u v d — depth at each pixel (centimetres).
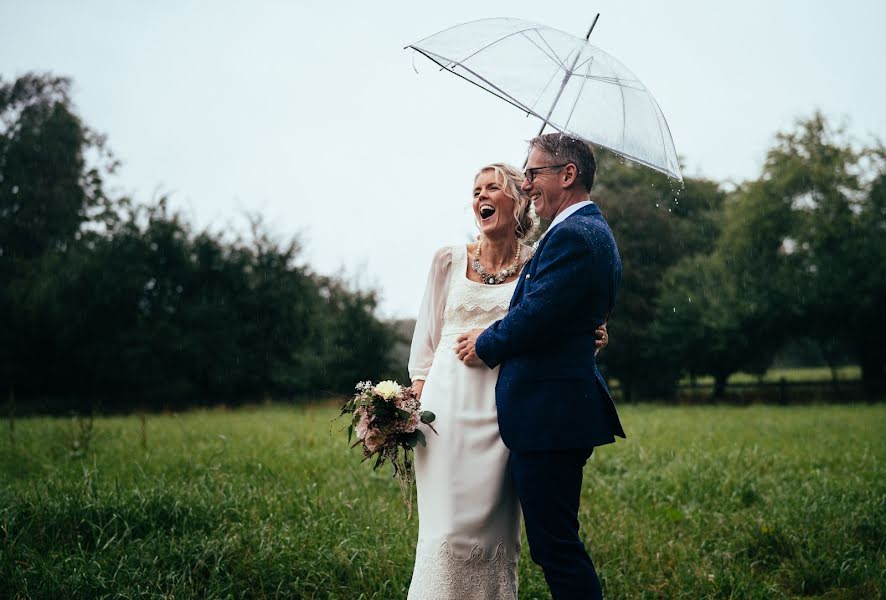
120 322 3050
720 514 531
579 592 281
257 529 435
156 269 3127
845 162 3097
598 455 862
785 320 3059
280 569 381
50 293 2978
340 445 913
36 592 346
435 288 341
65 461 747
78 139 3562
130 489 528
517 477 290
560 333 288
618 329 3259
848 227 2983
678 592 388
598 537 470
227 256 3212
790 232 3061
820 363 5688
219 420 1573
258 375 3142
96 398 3070
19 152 3478
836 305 2958
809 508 535
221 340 3106
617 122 305
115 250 3075
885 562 426
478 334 312
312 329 3294
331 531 448
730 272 3170
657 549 448
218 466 674
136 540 412
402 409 304
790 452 903
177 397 3056
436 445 309
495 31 325
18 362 3052
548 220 316
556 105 301
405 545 426
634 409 2288
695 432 1228
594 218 301
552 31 326
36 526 435
